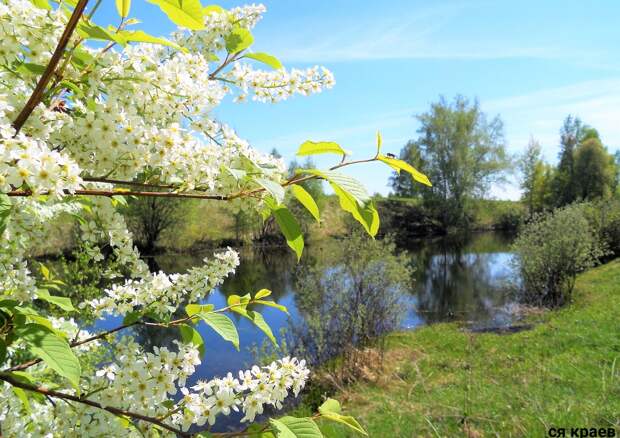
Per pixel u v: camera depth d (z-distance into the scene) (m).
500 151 36.19
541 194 41.94
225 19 1.63
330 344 9.05
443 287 16.78
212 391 1.39
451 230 37.56
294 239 1.21
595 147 39.47
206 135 1.34
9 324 1.07
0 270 1.34
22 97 1.18
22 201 1.21
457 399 6.37
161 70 1.19
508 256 23.30
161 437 1.35
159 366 1.32
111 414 1.37
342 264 10.01
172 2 0.91
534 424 5.06
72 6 1.17
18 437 1.42
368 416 6.36
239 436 1.29
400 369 8.57
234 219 26.53
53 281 2.07
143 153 1.15
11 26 1.05
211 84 1.36
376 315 10.09
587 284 14.48
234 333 1.42
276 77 1.73
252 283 17.28
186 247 25.80
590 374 6.55
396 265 10.35
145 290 1.74
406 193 42.22
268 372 1.43
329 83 1.77
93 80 1.12
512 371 7.45
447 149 36.62
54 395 1.28
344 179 1.02
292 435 1.14
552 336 9.11
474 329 11.14
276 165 1.34
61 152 1.13
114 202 1.58
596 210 20.61
